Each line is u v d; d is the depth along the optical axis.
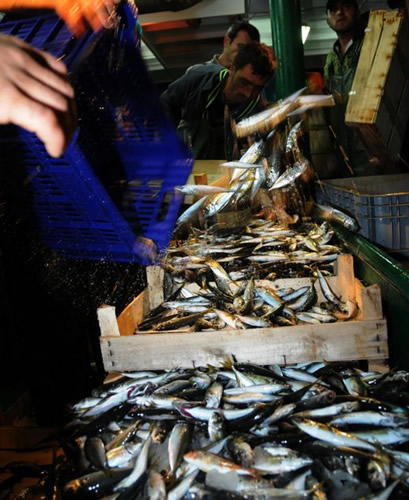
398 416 1.97
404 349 2.48
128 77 2.46
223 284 3.17
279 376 2.37
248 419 2.05
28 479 2.28
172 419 2.12
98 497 1.81
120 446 2.00
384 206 3.71
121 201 2.40
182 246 3.81
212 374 2.44
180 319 2.84
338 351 2.45
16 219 2.62
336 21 5.63
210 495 1.68
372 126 4.52
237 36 4.79
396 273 2.61
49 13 1.87
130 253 2.09
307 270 3.41
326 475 1.73
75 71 1.64
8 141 1.76
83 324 3.22
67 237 2.13
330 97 3.76
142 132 2.56
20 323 2.99
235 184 4.11
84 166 1.81
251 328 2.63
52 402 3.15
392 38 4.47
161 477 1.76
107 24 1.76
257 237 3.94
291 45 5.81
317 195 5.52
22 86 0.90
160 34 6.59
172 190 2.48
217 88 4.90
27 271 2.90
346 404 2.07
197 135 5.18
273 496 1.64
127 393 2.31
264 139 4.20
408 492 1.66
